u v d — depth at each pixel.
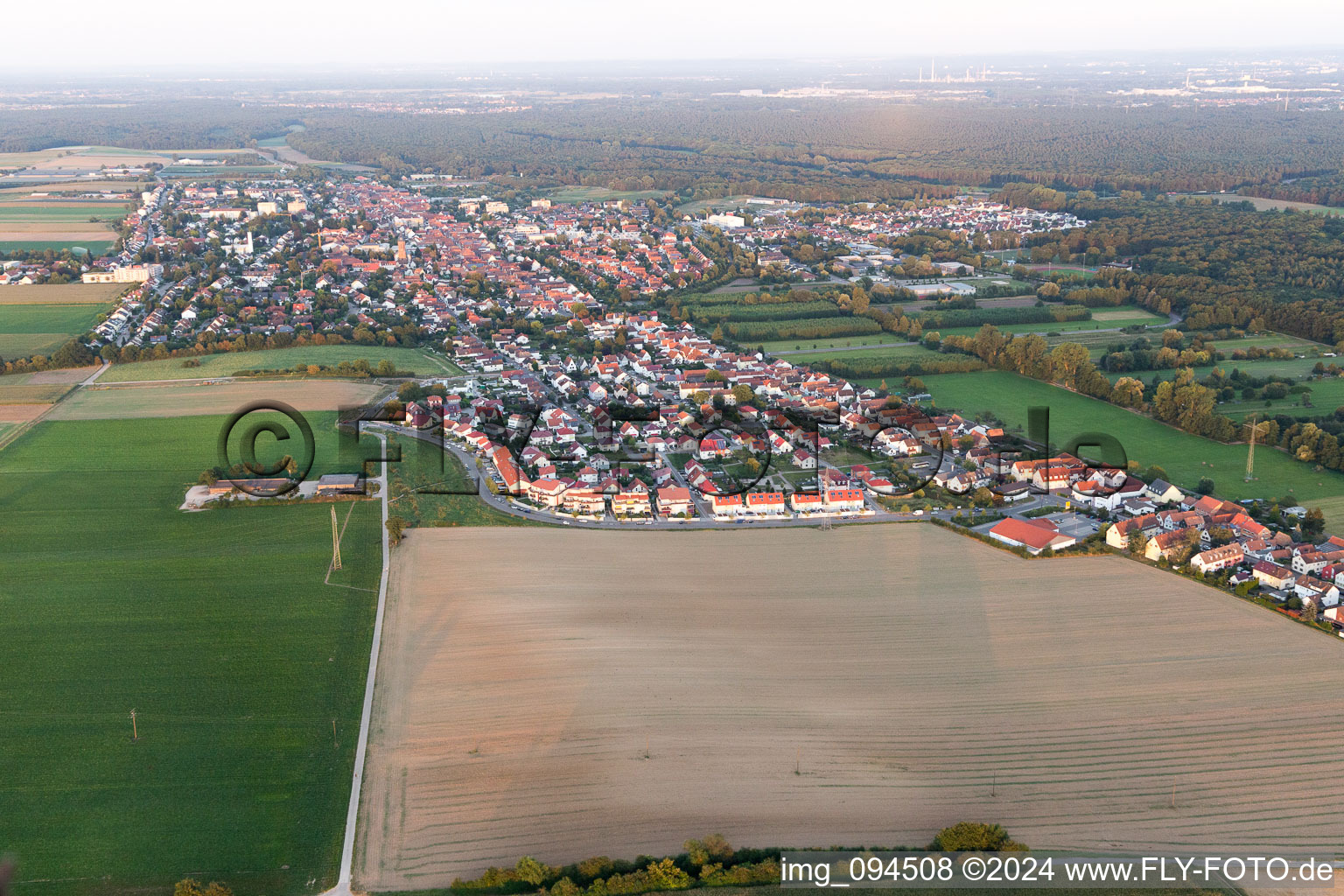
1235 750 166.12
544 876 137.12
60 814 151.25
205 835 147.62
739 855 141.50
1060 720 173.62
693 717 173.25
